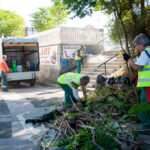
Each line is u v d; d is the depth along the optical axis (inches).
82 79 203.6
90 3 286.8
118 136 142.8
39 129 177.0
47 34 566.3
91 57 502.9
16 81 474.3
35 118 205.0
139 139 132.6
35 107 263.0
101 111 207.0
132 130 145.1
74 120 169.6
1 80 444.5
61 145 138.9
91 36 555.2
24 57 583.5
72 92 215.9
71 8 303.6
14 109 254.7
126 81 256.7
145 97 153.2
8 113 234.8
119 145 127.3
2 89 430.3
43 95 356.8
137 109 138.1
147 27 305.7
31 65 510.9
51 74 547.5
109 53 496.4
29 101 304.5
